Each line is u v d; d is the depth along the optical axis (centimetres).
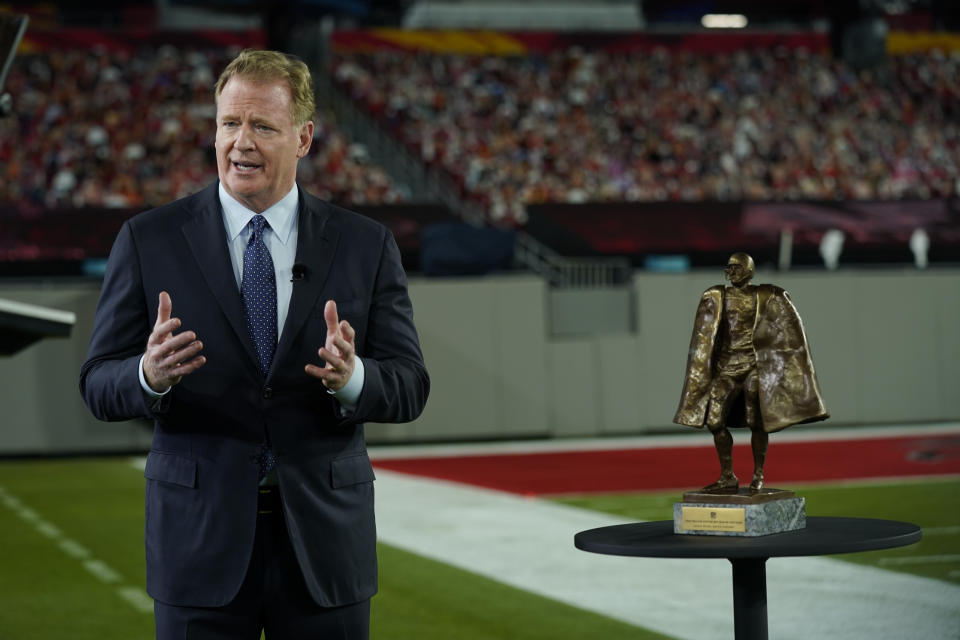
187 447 309
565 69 3131
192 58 2952
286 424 308
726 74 3147
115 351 314
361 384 302
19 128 2595
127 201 2381
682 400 350
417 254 2127
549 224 2183
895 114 3091
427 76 3039
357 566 314
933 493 1215
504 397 2003
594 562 872
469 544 955
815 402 341
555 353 2034
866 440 1858
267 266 319
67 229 2020
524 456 1739
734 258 354
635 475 1452
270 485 311
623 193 2664
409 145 2786
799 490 1262
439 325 1988
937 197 2277
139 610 742
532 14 3591
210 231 318
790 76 3155
